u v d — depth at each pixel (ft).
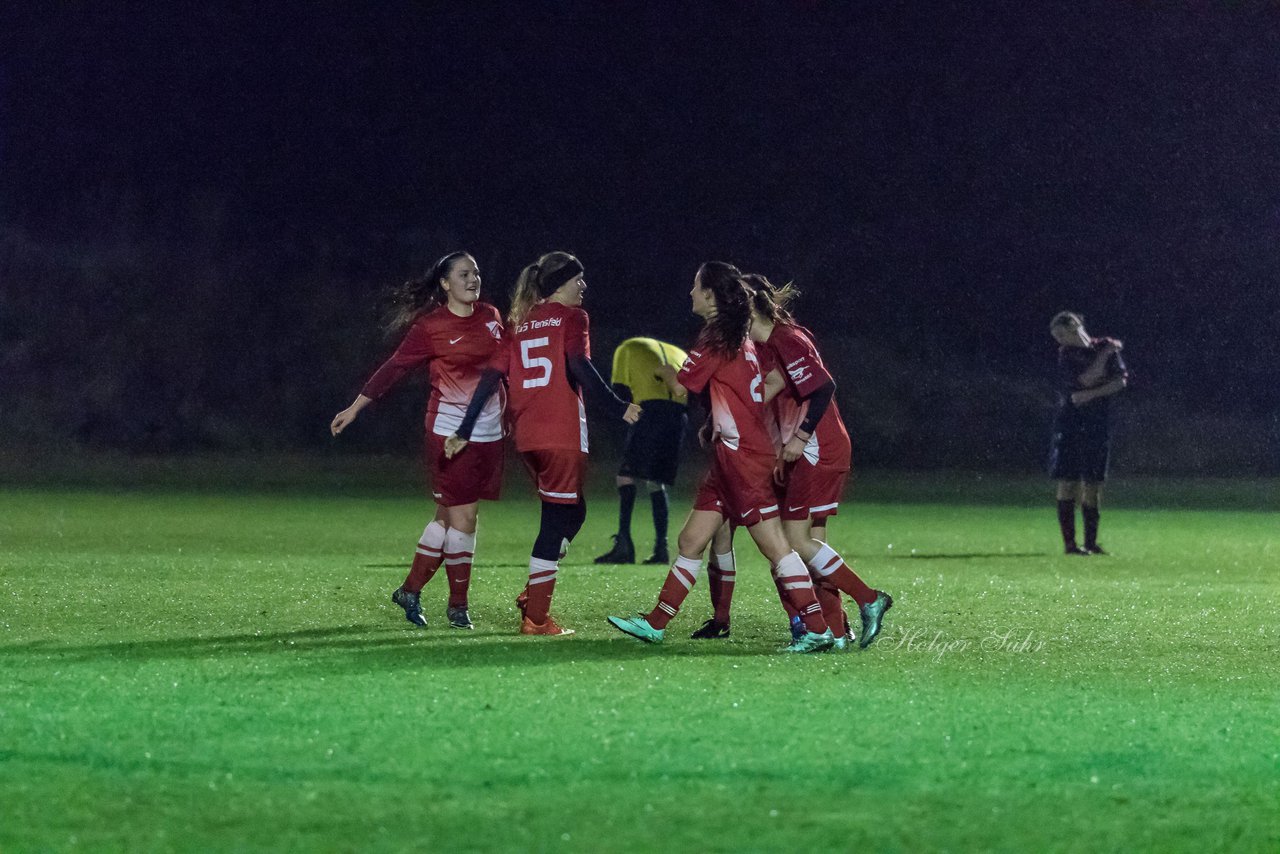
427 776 35.60
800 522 59.82
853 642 60.54
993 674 52.39
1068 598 77.46
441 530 64.75
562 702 44.98
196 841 30.50
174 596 71.67
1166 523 150.00
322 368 244.42
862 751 38.63
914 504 175.22
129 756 37.50
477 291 64.69
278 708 43.73
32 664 51.90
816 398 58.23
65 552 100.73
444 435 64.13
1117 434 244.42
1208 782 35.88
